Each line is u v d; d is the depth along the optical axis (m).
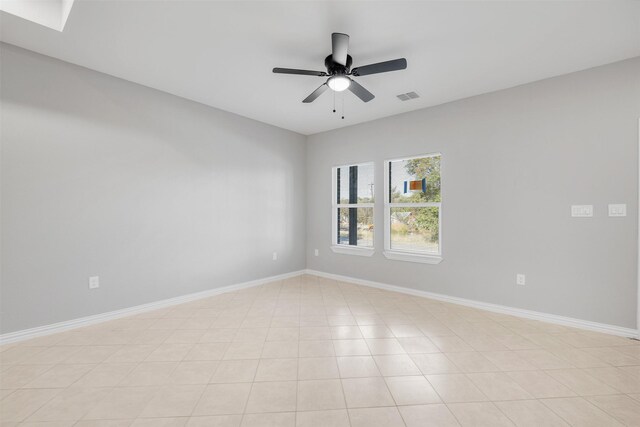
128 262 3.16
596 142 2.80
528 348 2.44
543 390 1.88
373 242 4.45
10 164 2.47
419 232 4.07
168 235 3.50
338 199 5.07
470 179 3.53
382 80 3.11
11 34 2.34
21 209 2.52
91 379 1.98
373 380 1.99
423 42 2.44
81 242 2.85
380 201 4.36
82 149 2.85
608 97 2.75
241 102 3.78
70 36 2.37
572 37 2.35
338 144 4.91
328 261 5.05
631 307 2.65
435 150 3.81
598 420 1.62
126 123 3.15
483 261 3.44
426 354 2.34
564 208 2.96
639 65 2.62
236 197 4.24
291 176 5.09
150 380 1.98
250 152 4.43
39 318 2.62
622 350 2.40
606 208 2.75
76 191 2.82
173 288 3.54
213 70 2.94
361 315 3.21
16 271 2.50
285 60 2.75
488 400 1.79
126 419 1.61
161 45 2.50
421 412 1.68
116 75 3.05
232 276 4.19
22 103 2.53
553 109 3.01
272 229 4.77
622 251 2.69
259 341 2.57
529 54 2.61
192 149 3.73
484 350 2.41
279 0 1.95
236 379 2.00
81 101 2.85
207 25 2.23
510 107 3.26
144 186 3.29
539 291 3.09
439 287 3.78
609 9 2.02
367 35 2.34
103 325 2.90
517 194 3.22
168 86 3.32
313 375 2.04
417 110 3.98
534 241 3.12
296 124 4.71
